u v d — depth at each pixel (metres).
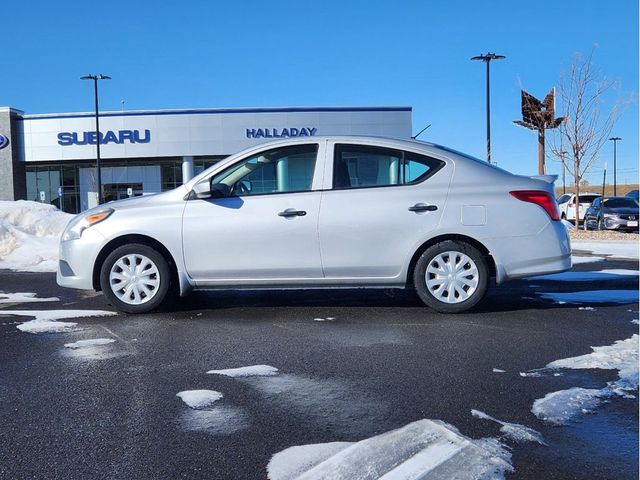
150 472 2.81
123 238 6.03
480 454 2.94
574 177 17.20
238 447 3.05
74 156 37.09
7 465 2.89
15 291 7.64
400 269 5.86
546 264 5.84
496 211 5.80
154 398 3.72
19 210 12.08
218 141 36.38
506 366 4.31
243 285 5.96
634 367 4.23
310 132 36.03
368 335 5.19
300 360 4.48
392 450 3.00
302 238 5.82
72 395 3.79
